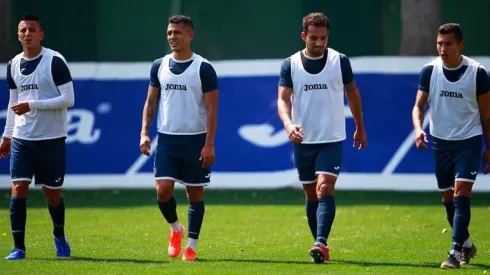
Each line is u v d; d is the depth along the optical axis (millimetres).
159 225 42750
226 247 35562
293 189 57656
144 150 31484
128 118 54438
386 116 52688
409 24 60062
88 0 73375
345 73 31328
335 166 31016
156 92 31688
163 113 31219
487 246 35812
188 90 30891
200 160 31062
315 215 32688
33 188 58375
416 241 37219
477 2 74750
